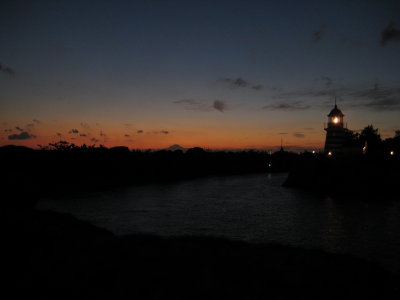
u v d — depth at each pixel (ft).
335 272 38.06
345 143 291.38
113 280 31.27
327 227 107.14
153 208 152.66
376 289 35.37
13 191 111.04
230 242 48.62
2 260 35.06
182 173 406.41
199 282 31.35
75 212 142.00
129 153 396.16
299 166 274.16
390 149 256.93
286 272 35.94
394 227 105.81
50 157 283.38
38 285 29.78
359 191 191.01
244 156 588.09
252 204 164.45
